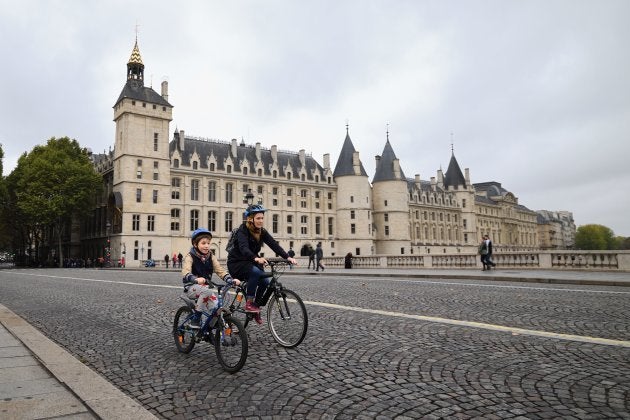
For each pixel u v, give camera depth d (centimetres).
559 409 415
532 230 17250
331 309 1032
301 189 9262
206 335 609
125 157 6750
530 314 925
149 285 1927
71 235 8325
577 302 1092
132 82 7050
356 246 9412
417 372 537
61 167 6150
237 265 675
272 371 556
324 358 608
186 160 7788
